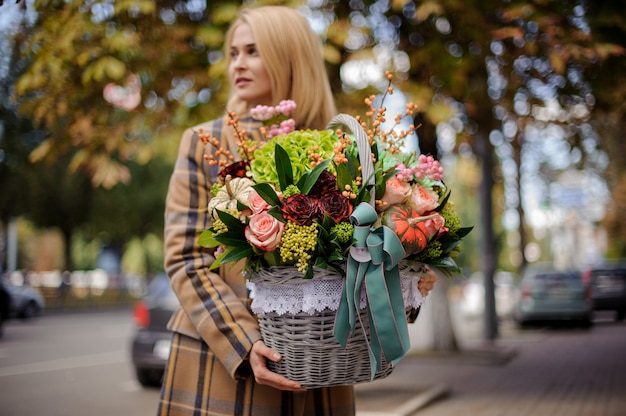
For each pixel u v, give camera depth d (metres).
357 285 1.51
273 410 1.73
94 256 52.34
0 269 25.86
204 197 1.85
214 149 1.89
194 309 1.71
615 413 6.16
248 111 2.08
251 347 1.62
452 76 5.55
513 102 6.34
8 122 15.80
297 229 1.51
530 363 9.91
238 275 1.81
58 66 5.01
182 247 1.78
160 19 5.29
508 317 20.91
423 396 6.68
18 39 5.06
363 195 1.57
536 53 5.70
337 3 5.55
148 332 7.77
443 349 10.09
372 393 6.85
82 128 5.74
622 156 18.45
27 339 14.67
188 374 1.78
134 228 28.98
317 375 1.58
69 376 9.03
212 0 5.21
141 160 6.17
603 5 5.52
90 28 4.96
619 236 29.91
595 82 6.00
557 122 6.62
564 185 21.09
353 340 1.56
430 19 5.62
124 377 8.94
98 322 21.17
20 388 8.05
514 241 28.00
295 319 1.56
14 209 23.59
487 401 6.78
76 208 26.53
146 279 38.38
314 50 2.05
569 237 36.66
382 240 1.51
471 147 7.37
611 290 19.19
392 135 1.79
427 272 1.80
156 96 5.78
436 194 1.66
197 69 5.58
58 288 28.77
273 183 1.62
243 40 2.02
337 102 5.57
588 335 15.09
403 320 1.54
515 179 15.12
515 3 5.41
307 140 1.69
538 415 6.06
